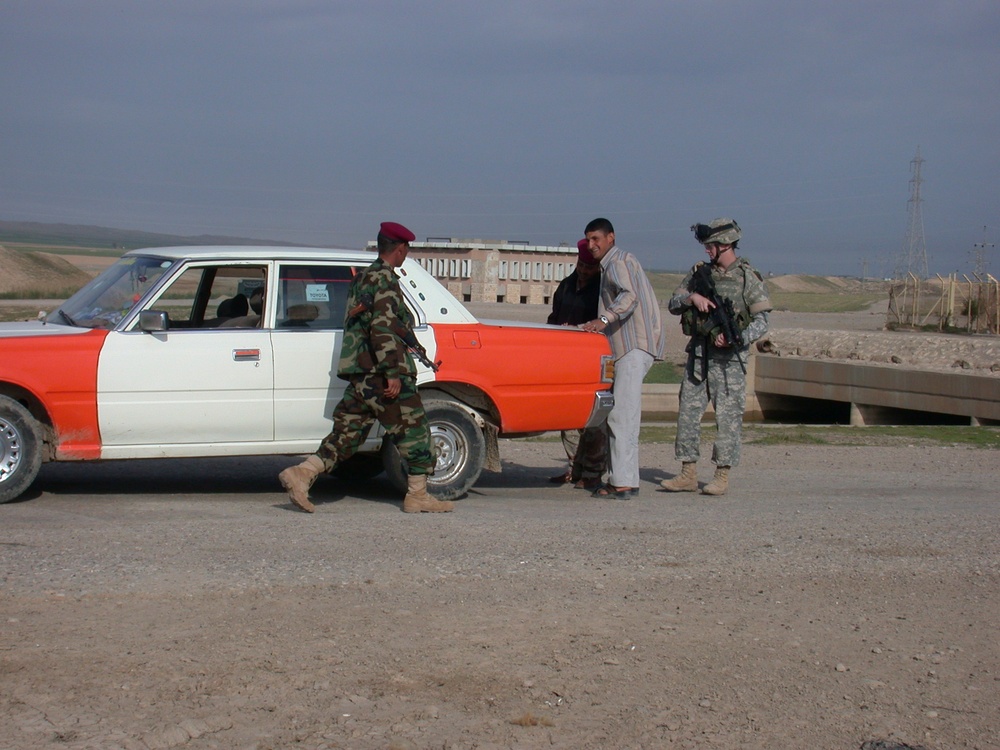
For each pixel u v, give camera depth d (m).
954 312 35.16
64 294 56.53
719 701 4.18
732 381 8.85
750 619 5.18
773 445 13.17
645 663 4.53
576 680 4.31
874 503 8.77
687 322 8.77
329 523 6.78
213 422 7.49
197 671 4.20
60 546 5.84
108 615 4.78
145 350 7.33
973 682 4.50
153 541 6.03
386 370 7.08
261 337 7.59
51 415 7.18
